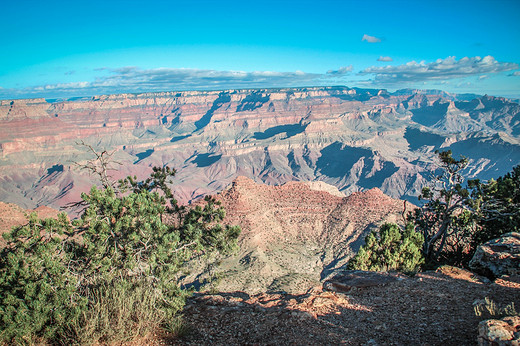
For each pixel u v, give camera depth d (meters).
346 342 10.23
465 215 28.45
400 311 12.58
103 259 12.54
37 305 10.25
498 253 18.45
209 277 16.33
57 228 12.54
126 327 10.39
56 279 11.09
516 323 8.37
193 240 14.90
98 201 13.71
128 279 12.77
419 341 10.07
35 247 11.82
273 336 10.67
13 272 10.91
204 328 11.25
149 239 13.35
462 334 10.20
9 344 10.14
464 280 15.83
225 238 15.91
